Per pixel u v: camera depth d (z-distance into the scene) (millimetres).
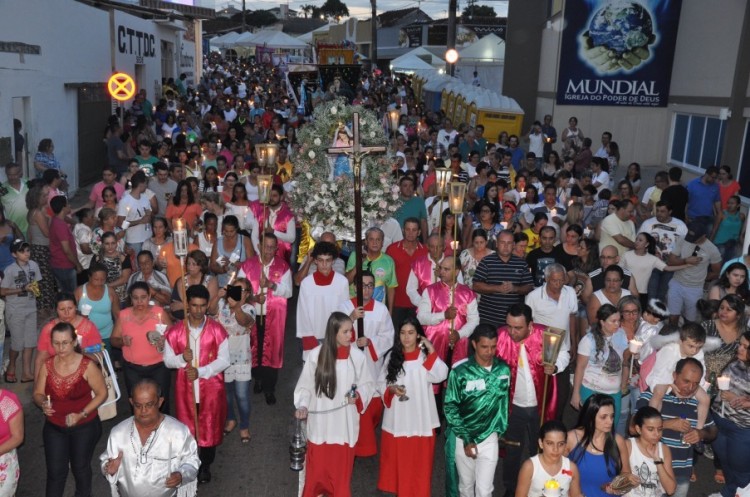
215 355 6730
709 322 6871
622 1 23766
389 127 13086
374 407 6980
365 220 9758
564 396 7016
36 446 7566
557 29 25984
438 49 49688
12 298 8656
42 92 16203
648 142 24781
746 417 6180
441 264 7609
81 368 5840
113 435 5145
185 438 5223
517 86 32594
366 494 6809
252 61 82250
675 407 6094
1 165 13664
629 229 10211
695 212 13062
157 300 8266
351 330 6066
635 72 24156
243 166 14062
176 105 26547
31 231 9891
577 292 8625
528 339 6527
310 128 9812
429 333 7746
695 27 21859
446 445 6188
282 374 9461
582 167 18391
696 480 7250
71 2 18438
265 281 8055
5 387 8766
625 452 5332
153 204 11805
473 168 15672
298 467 6617
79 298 7734
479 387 5859
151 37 30688
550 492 5027
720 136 19969
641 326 7078
